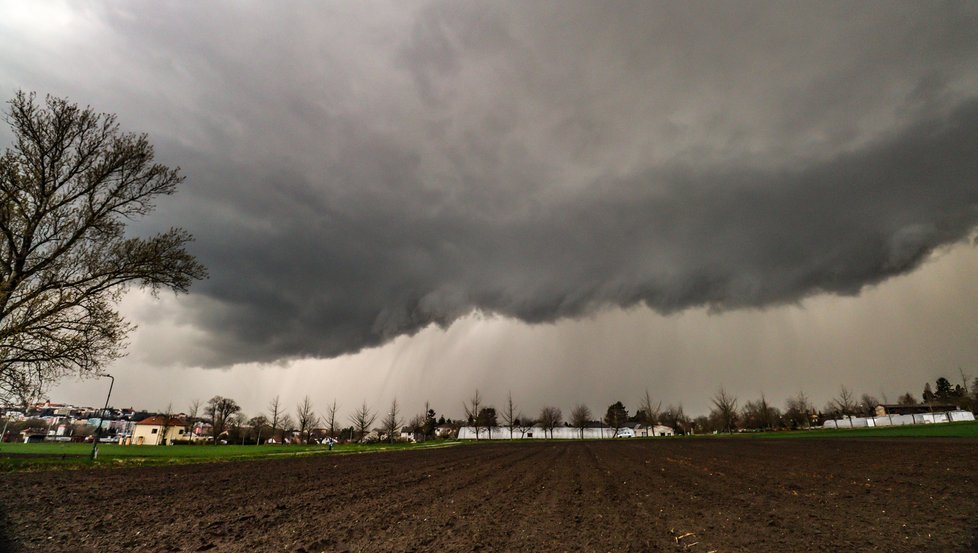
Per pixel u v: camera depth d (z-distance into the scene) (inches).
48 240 1231.5
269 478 1058.1
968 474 944.9
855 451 1738.4
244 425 5782.5
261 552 433.1
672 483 993.5
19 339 1107.3
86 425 6117.1
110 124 1323.8
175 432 5378.9
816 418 6107.3
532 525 568.4
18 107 1187.3
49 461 1268.5
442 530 536.7
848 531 509.4
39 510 610.9
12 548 434.9
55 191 1259.8
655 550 451.5
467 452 2532.0
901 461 1273.4
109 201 1323.8
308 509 663.1
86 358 1172.5
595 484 998.4
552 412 6879.9
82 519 561.3
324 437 6264.8
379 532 522.3
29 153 1207.6
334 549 449.1
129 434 5295.3
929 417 4215.1
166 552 429.4
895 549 433.4
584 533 526.6
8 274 1168.8
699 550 448.8
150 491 799.7
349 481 1032.8
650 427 7598.4
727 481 1003.3
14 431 4613.7
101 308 1215.6
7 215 1156.5
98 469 1152.8
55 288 1210.6
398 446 3649.1
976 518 551.8
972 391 4921.3
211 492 808.3
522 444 3907.5
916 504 655.8
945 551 423.8
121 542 460.8
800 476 1047.0
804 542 468.4
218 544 459.2
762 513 625.6
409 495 821.9
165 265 1332.4
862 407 6451.8
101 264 1270.9
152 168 1364.4
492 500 771.4
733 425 6023.6
